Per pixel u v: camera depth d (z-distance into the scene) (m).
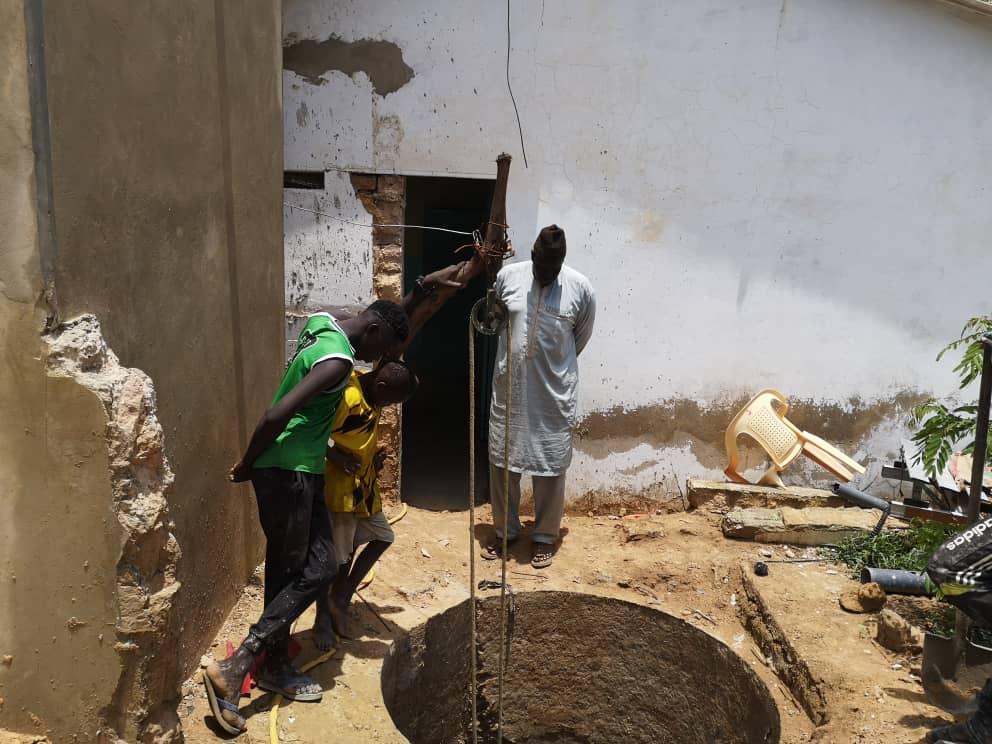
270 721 4.00
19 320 3.04
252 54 4.76
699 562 5.89
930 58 6.20
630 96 6.12
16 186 2.90
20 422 3.14
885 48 6.18
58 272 3.01
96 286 3.24
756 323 6.50
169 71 3.71
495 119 6.09
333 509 4.30
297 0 5.88
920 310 6.56
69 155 3.01
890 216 6.41
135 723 3.35
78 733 3.37
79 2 3.02
